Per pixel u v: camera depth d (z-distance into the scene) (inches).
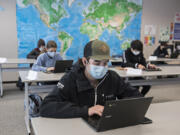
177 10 255.0
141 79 121.0
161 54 217.0
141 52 124.9
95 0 208.5
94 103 47.1
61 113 40.6
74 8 200.5
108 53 41.7
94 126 36.2
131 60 123.2
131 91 51.0
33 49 178.1
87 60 42.9
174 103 53.2
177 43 247.4
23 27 184.9
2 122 97.2
